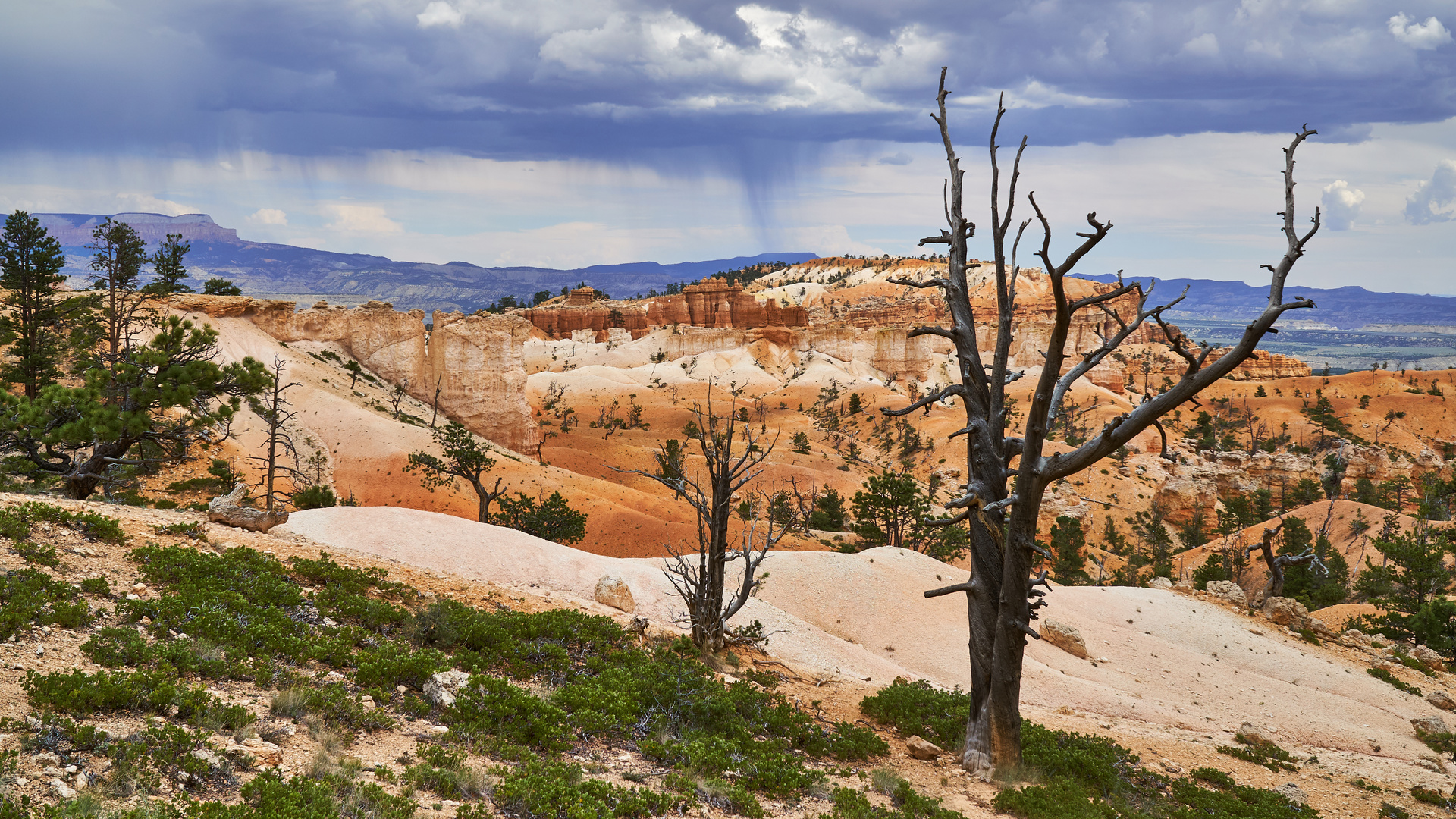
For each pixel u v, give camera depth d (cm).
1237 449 17100
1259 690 3353
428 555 2720
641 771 1111
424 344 12338
